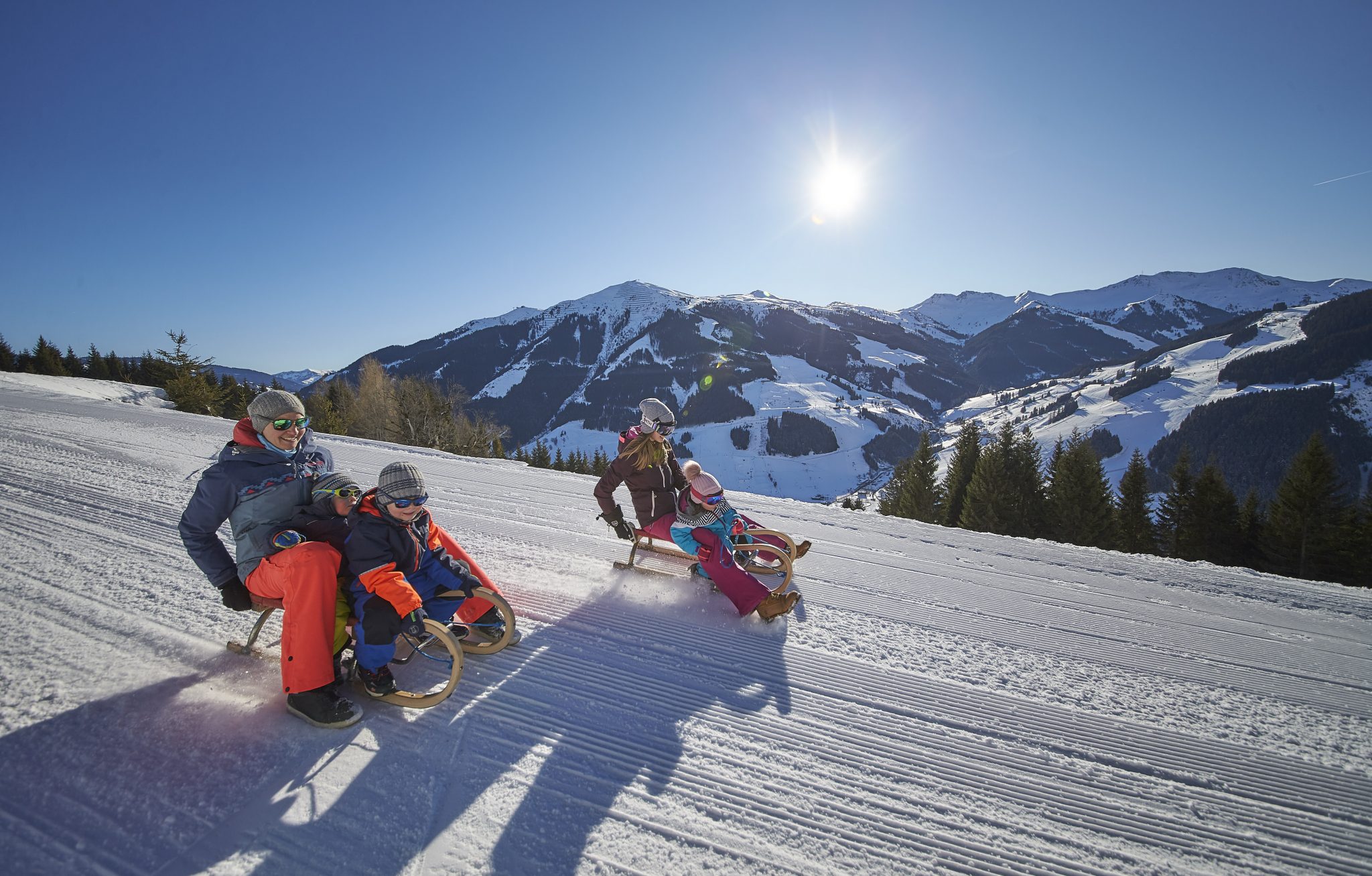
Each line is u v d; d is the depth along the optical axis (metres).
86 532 4.75
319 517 2.94
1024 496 31.67
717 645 3.77
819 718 3.08
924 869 2.17
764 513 8.41
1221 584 6.58
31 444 8.18
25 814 2.00
